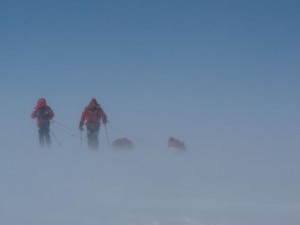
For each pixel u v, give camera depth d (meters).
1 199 13.35
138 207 12.87
